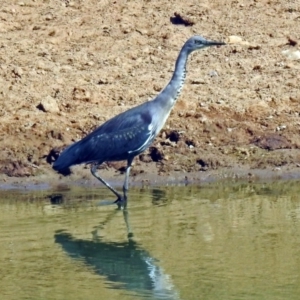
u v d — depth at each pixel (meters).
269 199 14.68
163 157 16.27
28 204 14.49
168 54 19.44
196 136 16.75
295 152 16.52
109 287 10.86
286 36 20.11
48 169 15.96
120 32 20.09
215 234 12.77
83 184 15.73
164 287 10.81
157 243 12.43
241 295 10.48
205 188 15.48
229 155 16.41
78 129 16.73
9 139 16.34
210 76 18.77
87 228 13.12
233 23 20.53
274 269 11.34
